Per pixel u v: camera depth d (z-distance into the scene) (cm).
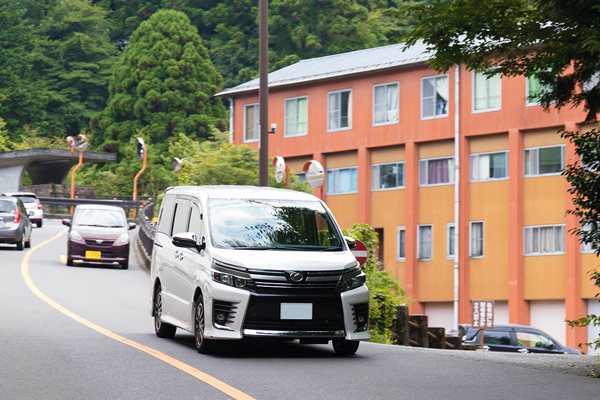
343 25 6906
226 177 3278
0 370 912
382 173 4081
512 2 1123
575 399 794
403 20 1216
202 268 1066
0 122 7912
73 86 8669
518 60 1194
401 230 3991
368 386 843
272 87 4447
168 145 7356
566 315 3459
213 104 7725
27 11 9512
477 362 1069
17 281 2122
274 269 1014
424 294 3906
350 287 1040
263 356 1073
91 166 7675
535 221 3569
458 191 3750
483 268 3691
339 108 4225
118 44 9344
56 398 762
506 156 3653
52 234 4050
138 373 899
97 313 1593
